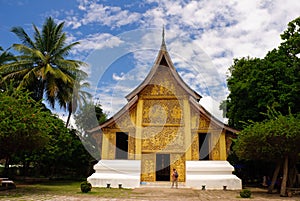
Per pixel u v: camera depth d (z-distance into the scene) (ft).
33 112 40.91
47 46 72.84
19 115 38.58
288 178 46.80
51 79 67.51
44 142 43.04
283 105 51.37
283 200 36.14
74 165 73.46
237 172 68.85
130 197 36.09
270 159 43.55
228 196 39.17
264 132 39.55
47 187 48.75
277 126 39.37
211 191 45.21
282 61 54.85
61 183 58.70
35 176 73.61
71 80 68.95
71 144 66.28
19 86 62.23
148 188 45.50
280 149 40.22
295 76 52.85
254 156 42.93
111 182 47.98
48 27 73.61
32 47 72.54
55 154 60.54
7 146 40.47
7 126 36.09
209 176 48.52
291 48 56.70
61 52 72.28
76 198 34.45
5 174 61.46
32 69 67.21
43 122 42.24
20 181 61.62
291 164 46.06
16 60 73.20
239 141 43.11
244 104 58.75
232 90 60.23
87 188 40.75
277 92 52.37
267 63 54.90
